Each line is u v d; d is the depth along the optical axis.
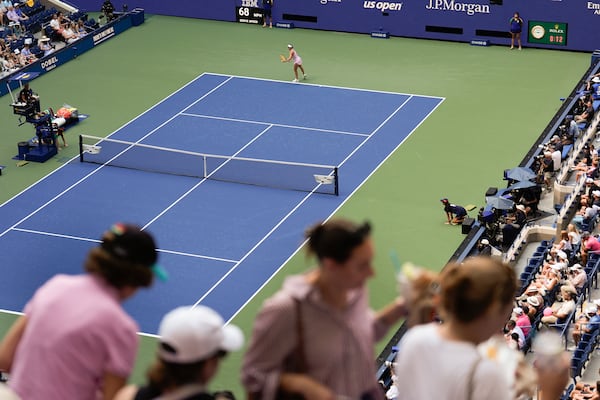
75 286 11.52
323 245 10.37
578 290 49.97
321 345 10.57
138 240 11.53
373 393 11.14
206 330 10.33
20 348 11.52
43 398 11.20
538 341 10.02
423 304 11.05
